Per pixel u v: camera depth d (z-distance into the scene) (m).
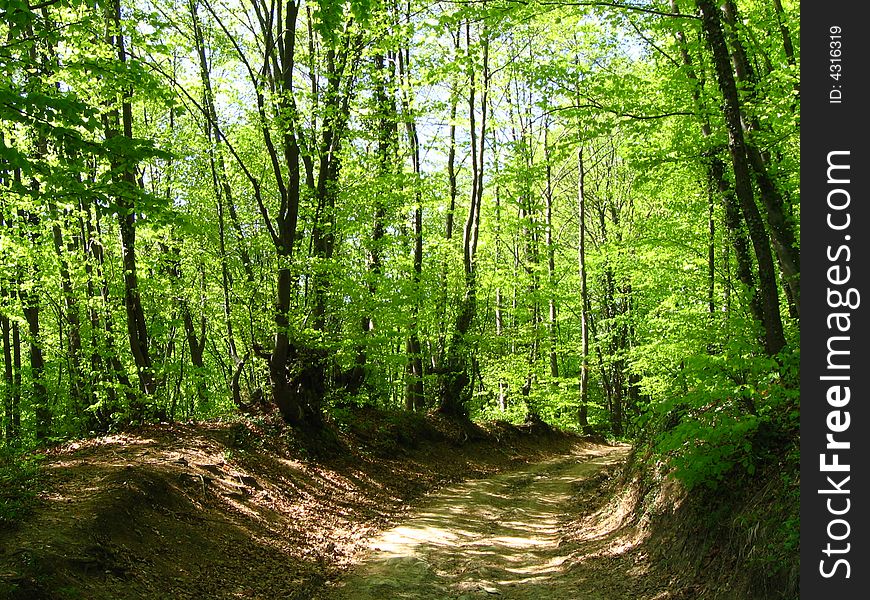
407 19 13.93
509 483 15.25
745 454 6.75
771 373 6.48
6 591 4.98
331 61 13.26
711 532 6.61
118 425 11.84
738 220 12.25
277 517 9.49
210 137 13.46
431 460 16.09
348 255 16.58
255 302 13.05
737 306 14.86
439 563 8.70
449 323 18.66
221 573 7.25
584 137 10.06
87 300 13.27
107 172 7.23
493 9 9.80
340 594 7.43
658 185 15.76
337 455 13.33
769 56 11.69
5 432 14.54
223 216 14.88
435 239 19.39
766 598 5.25
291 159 12.23
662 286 21.45
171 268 16.19
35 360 15.94
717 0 8.23
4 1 5.93
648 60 16.20
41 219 12.89
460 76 18.39
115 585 6.01
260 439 12.07
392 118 14.41
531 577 8.08
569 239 36.78
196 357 17.48
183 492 8.59
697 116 9.69
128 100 10.65
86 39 9.53
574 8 10.98
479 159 19.86
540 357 24.61
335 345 13.36
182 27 13.08
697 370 7.20
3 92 6.12
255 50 14.87
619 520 9.41
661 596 6.45
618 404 32.00
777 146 10.52
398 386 21.70
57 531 6.26
